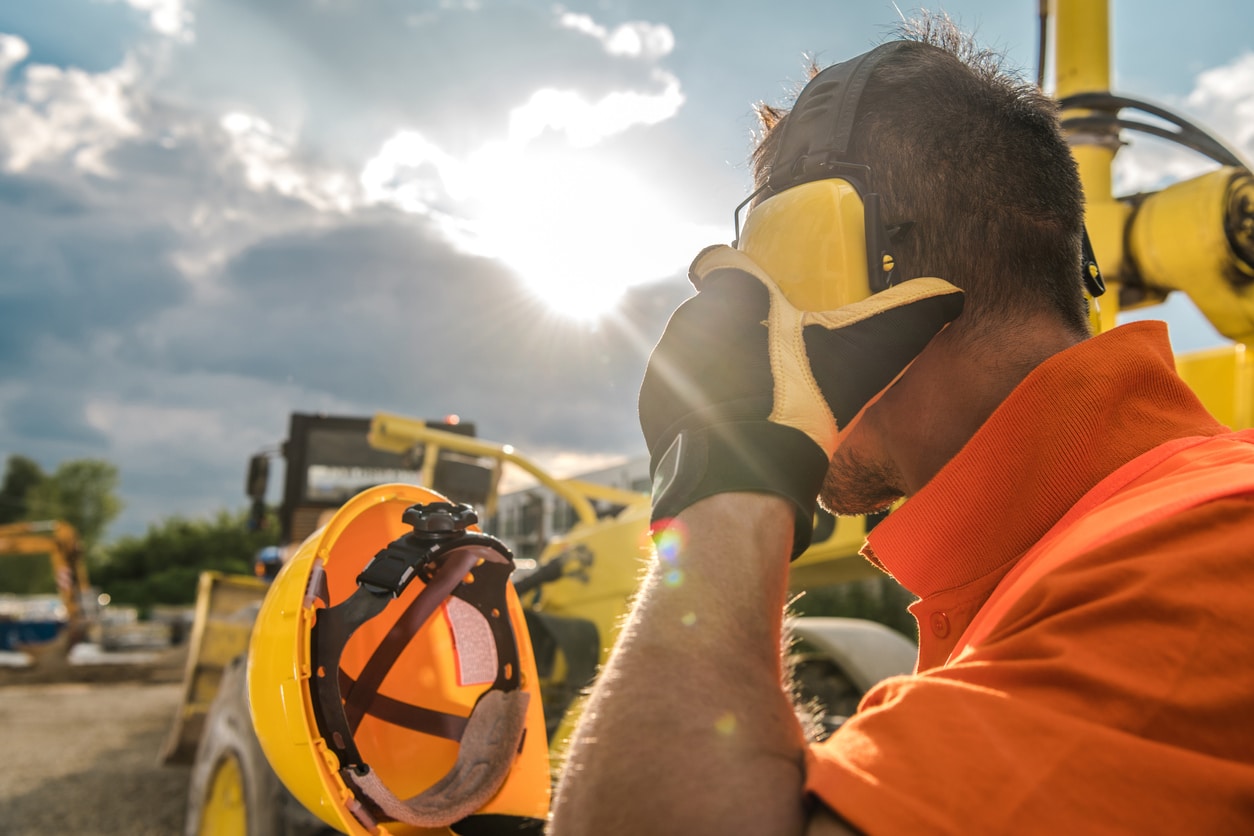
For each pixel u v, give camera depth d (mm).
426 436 3758
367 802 651
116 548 58188
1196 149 1830
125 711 9836
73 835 4500
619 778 408
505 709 759
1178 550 408
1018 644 411
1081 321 600
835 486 681
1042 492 532
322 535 712
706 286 581
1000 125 603
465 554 752
